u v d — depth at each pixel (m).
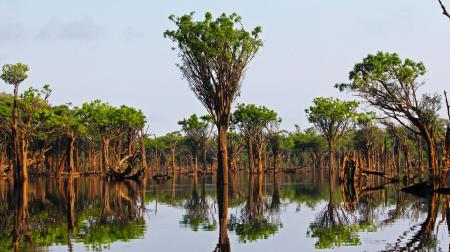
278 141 102.06
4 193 46.66
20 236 20.95
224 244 18.73
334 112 80.75
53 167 104.56
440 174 44.03
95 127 86.88
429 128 49.44
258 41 52.47
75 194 46.00
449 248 17.41
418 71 50.91
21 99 62.31
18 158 56.66
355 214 28.31
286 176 96.12
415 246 17.83
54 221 25.98
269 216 27.95
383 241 18.98
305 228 22.88
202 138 107.81
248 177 89.56
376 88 52.47
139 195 45.00
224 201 38.25
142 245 18.61
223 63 51.44
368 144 83.88
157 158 122.12
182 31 51.69
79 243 19.16
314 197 41.38
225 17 51.56
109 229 22.95
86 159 114.25
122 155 87.25
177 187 58.53
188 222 25.44
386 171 80.62
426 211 29.08
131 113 86.38
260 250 17.44
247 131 96.38
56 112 91.50
